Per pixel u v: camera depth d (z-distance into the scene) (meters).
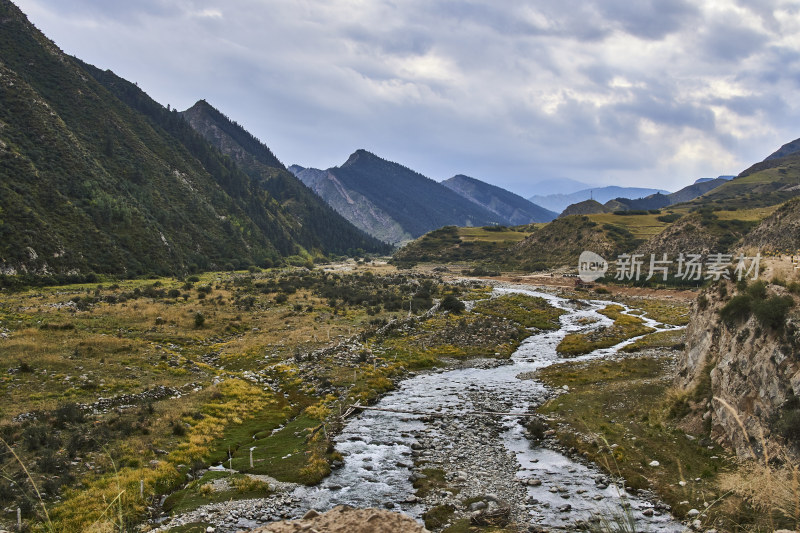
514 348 66.69
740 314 29.86
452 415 38.38
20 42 191.25
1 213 105.12
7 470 24.09
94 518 21.03
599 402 38.81
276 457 29.94
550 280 155.50
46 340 50.38
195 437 31.98
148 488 24.77
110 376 42.50
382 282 139.75
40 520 20.58
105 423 32.19
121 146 186.62
